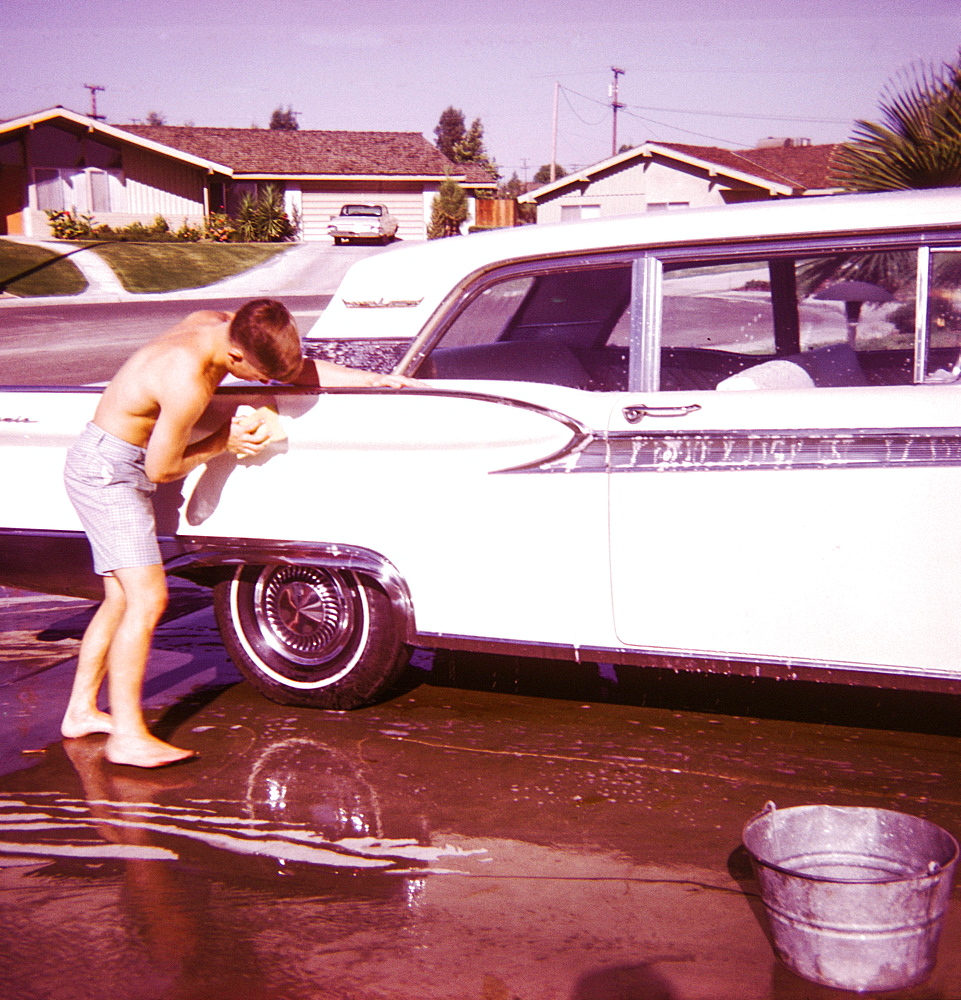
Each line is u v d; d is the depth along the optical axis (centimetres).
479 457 321
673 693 379
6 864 271
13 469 369
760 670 300
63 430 360
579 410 311
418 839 279
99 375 1345
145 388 311
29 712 377
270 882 260
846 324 316
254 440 335
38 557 368
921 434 279
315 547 340
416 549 331
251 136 3938
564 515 313
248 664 372
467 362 350
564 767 321
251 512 348
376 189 3916
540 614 320
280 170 3725
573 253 327
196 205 3566
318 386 340
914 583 283
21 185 3334
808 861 238
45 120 3306
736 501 295
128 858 273
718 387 323
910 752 325
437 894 253
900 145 1183
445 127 10938
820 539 289
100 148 3397
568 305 349
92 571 363
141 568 322
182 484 355
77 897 255
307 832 285
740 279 317
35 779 321
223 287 2544
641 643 311
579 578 314
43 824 292
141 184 3472
